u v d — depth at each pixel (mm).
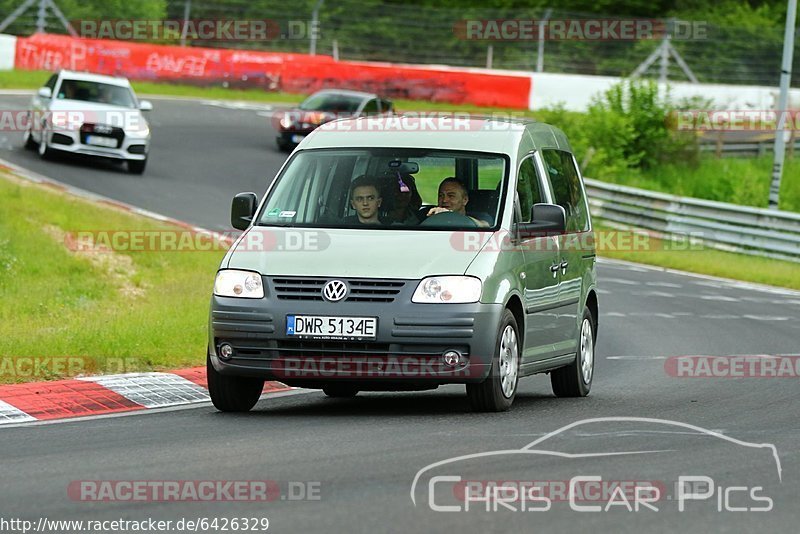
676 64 171625
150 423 30938
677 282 83562
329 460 25328
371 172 34688
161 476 23766
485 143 35594
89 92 101188
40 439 28375
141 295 61500
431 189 34438
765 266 97812
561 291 37156
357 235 33219
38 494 22281
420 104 164250
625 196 114938
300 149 36188
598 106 147500
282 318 31703
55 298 57219
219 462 25203
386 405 35469
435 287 31609
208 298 57344
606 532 19609
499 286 32344
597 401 36938
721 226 108125
